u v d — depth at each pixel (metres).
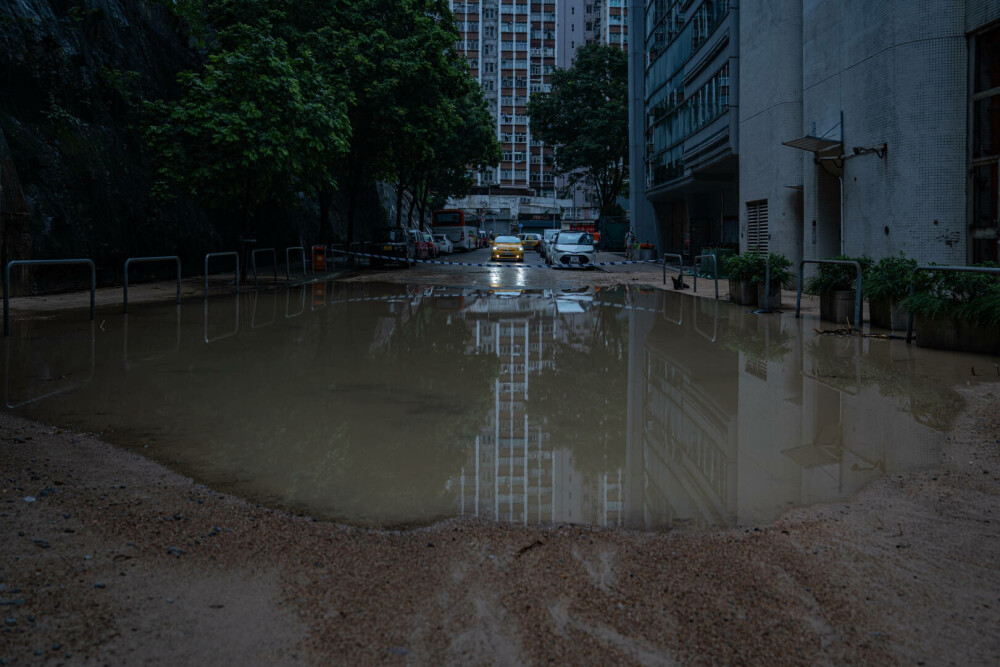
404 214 75.94
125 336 11.02
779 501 4.28
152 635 2.74
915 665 2.60
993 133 13.27
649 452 5.31
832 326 12.27
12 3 18.89
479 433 5.82
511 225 107.25
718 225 36.44
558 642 2.72
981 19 13.23
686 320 13.58
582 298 18.72
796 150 20.81
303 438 5.61
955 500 4.20
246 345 10.29
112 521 3.79
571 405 6.80
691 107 31.89
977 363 8.53
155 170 22.58
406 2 29.84
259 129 19.92
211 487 4.46
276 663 2.58
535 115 58.44
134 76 23.94
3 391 7.11
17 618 2.83
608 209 59.06
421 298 18.53
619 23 114.81
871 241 15.71
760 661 2.61
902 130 14.42
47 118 19.45
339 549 3.53
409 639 2.74
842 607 2.99
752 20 23.09
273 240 33.34
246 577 3.21
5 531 3.62
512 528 3.82
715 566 3.36
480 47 117.31
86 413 6.25
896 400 6.75
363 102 28.17
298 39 26.86
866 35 15.69
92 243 19.80
